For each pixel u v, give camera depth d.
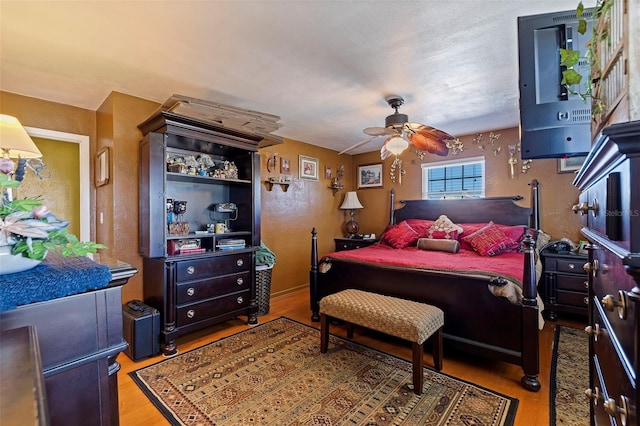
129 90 2.62
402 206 4.75
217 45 1.92
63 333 0.85
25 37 1.81
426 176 4.56
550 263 3.16
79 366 0.87
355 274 2.90
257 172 3.30
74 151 3.30
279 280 4.27
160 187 2.59
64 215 3.24
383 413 1.72
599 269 0.95
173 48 1.95
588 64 1.06
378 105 3.02
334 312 2.34
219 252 2.86
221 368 2.24
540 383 1.99
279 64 2.18
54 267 0.91
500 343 2.09
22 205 0.86
